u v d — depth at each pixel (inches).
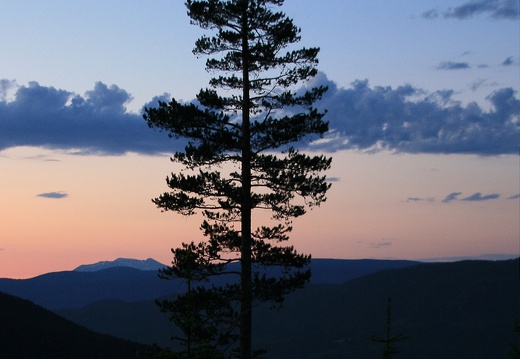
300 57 1259.8
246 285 1206.3
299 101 1259.8
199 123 1230.9
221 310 1151.6
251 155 1230.3
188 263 815.1
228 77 1266.0
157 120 1230.3
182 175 1205.7
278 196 1208.8
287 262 1233.4
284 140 1240.8
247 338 1184.8
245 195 1202.0
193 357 768.9
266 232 1235.2
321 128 1239.5
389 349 999.6
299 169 1216.2
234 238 1221.1
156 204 1210.6
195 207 1218.0
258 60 1252.5
